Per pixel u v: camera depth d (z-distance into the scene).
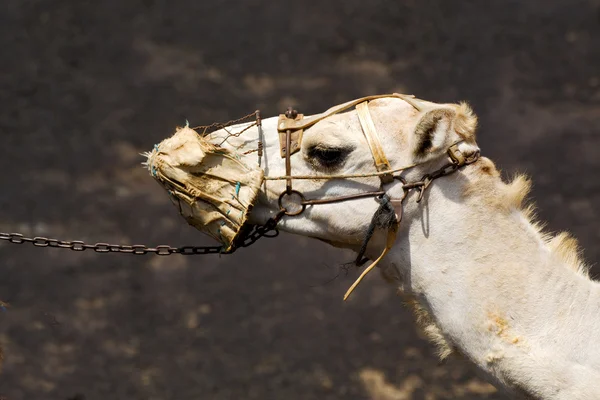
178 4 24.16
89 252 14.59
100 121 19.02
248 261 14.48
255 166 6.38
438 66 21.31
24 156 17.67
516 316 5.95
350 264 6.81
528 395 5.88
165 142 6.46
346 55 21.89
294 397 10.79
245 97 19.94
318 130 6.28
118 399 10.76
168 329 12.46
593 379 5.75
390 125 6.22
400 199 6.15
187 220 6.52
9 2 23.83
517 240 6.09
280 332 12.34
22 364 11.40
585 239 14.40
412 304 6.36
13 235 6.58
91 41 22.23
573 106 19.72
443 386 11.02
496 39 22.50
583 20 23.38
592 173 16.84
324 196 6.29
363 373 11.33
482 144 18.03
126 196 16.44
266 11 23.95
